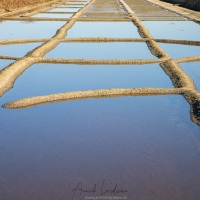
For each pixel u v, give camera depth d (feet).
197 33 66.64
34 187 19.43
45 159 22.13
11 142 24.23
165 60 45.91
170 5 126.11
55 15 95.25
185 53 51.11
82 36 62.59
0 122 27.37
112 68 42.88
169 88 35.01
